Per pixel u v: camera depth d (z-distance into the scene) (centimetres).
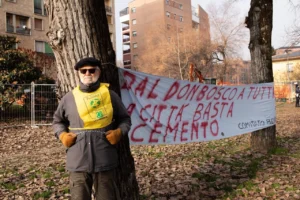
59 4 325
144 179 577
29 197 500
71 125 288
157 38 5053
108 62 346
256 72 803
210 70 4575
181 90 541
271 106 782
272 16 805
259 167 645
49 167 701
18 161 786
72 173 288
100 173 287
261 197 471
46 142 1087
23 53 1870
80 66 285
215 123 634
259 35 799
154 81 489
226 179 563
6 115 1495
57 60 338
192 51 4397
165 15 6056
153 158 769
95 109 284
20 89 1510
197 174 596
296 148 845
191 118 570
